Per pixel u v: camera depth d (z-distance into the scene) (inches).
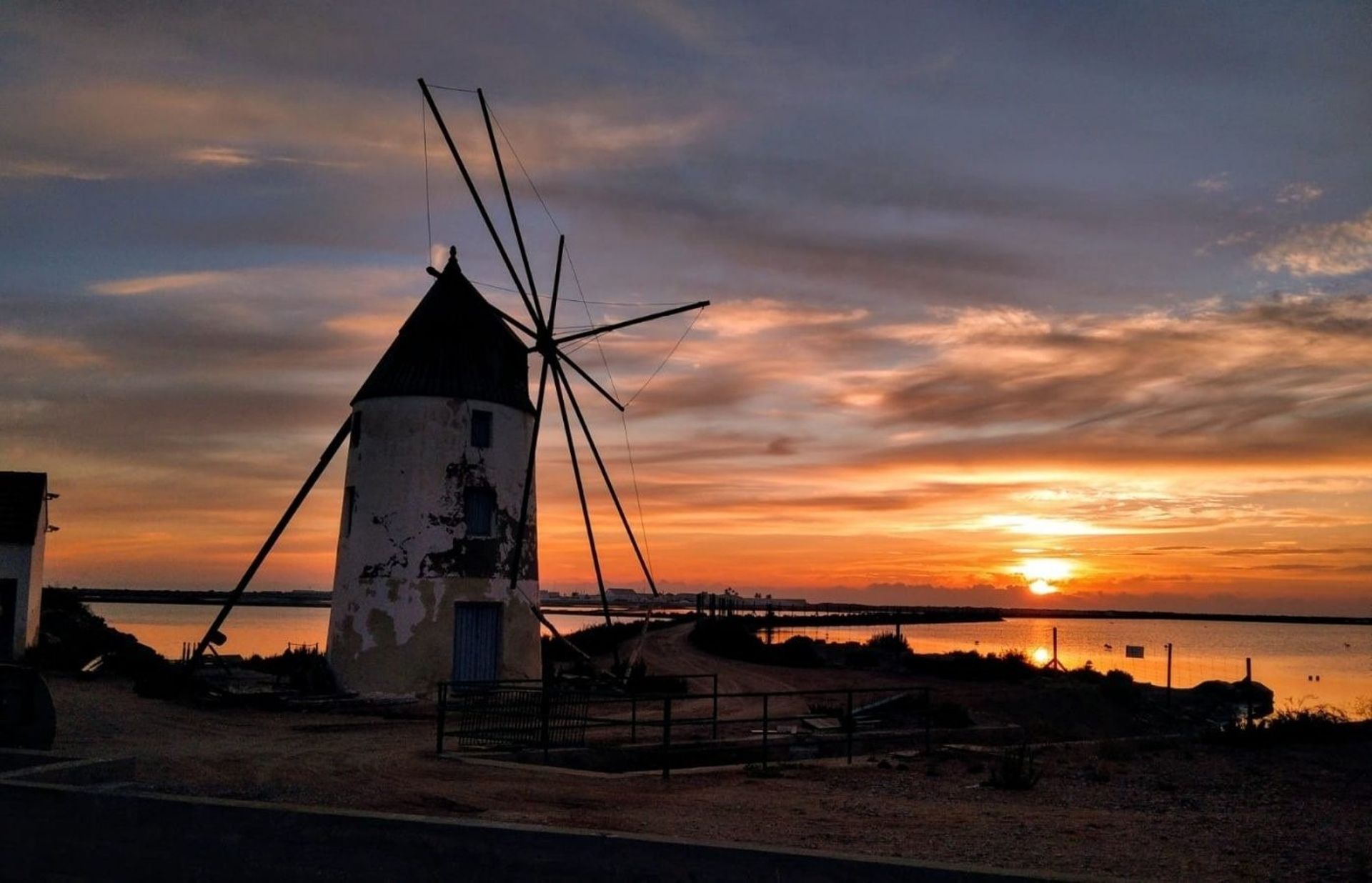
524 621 1171.3
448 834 316.8
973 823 498.9
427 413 1140.5
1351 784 645.3
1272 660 3265.3
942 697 1225.4
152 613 5118.1
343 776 596.7
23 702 539.5
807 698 1215.6
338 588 1149.1
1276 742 807.7
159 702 1015.6
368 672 1083.3
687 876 294.0
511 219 1250.0
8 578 1358.3
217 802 343.0
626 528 1277.1
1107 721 1284.4
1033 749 776.3
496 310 1245.1
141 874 343.9
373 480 1135.6
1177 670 2741.1
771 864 287.3
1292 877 393.4
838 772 683.4
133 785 451.2
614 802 539.8
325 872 327.0
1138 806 566.3
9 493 1407.5
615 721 763.4
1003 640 4382.4
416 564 1103.6
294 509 1163.9
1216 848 445.4
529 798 544.1
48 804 358.6
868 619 5113.2
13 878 356.5
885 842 444.8
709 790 595.5
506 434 1190.3
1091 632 6146.7
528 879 307.3
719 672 1557.6
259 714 967.0
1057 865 405.7
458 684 809.5
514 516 1182.3
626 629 2065.7
